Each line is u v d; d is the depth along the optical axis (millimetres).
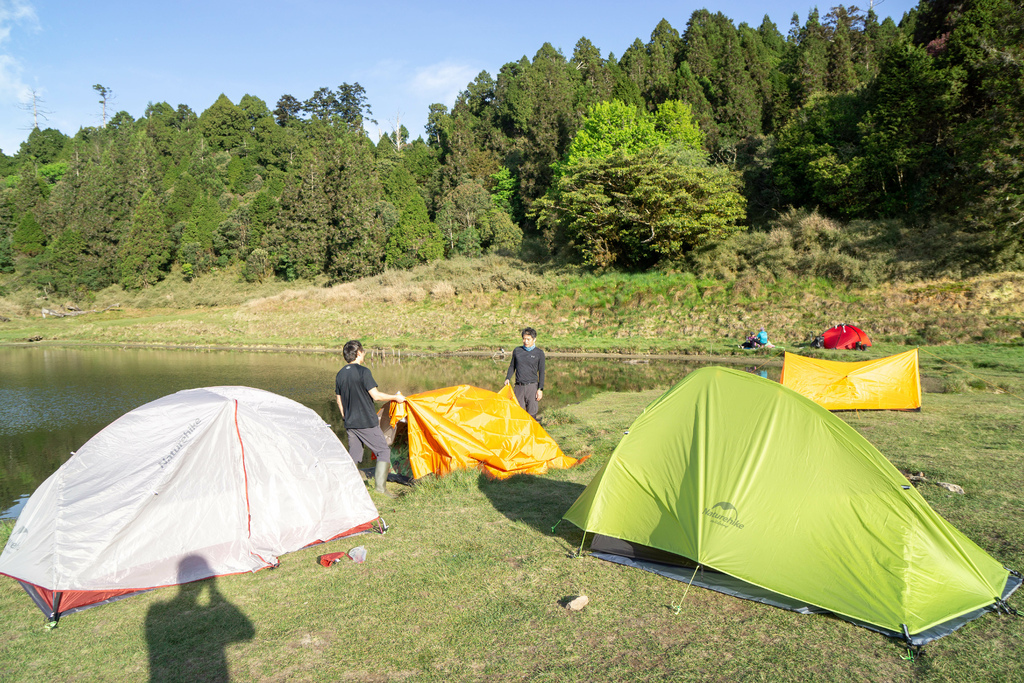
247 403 5367
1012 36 27891
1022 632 3514
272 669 3338
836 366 11531
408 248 50250
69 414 14086
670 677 3154
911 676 3127
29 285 55500
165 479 4734
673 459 4699
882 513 3982
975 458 7320
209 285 55906
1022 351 18391
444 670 3277
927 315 23031
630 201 34781
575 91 59375
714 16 77688
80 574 4211
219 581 4531
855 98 40375
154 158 80812
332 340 32500
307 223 54000
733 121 53531
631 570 4531
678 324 28078
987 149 26375
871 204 34281
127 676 3330
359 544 5215
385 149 81812
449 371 20672
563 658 3365
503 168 58562
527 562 4699
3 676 3363
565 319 31266
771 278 29156
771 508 4219
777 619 3781
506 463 7512
